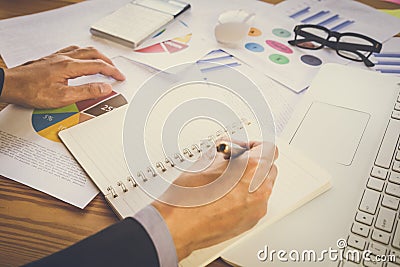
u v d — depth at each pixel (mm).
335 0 937
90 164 525
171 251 415
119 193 490
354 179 518
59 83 632
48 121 594
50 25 818
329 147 558
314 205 487
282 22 857
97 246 401
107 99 634
